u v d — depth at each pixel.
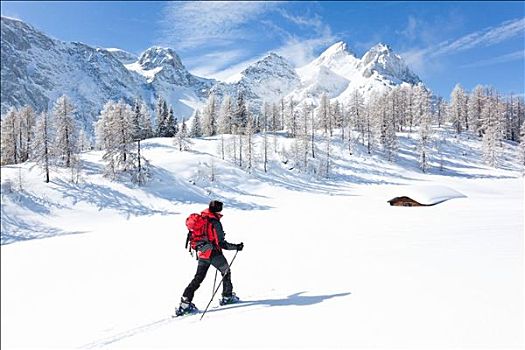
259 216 24.06
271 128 132.00
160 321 5.41
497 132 84.06
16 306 6.30
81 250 13.64
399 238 10.36
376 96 124.94
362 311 4.63
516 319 3.99
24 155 85.62
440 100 128.25
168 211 60.56
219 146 93.81
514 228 10.75
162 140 101.25
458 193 31.16
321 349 3.71
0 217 51.56
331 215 20.94
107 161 68.75
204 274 5.92
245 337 4.23
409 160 95.25
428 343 3.61
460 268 6.25
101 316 5.78
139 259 11.13
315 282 6.36
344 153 98.62
